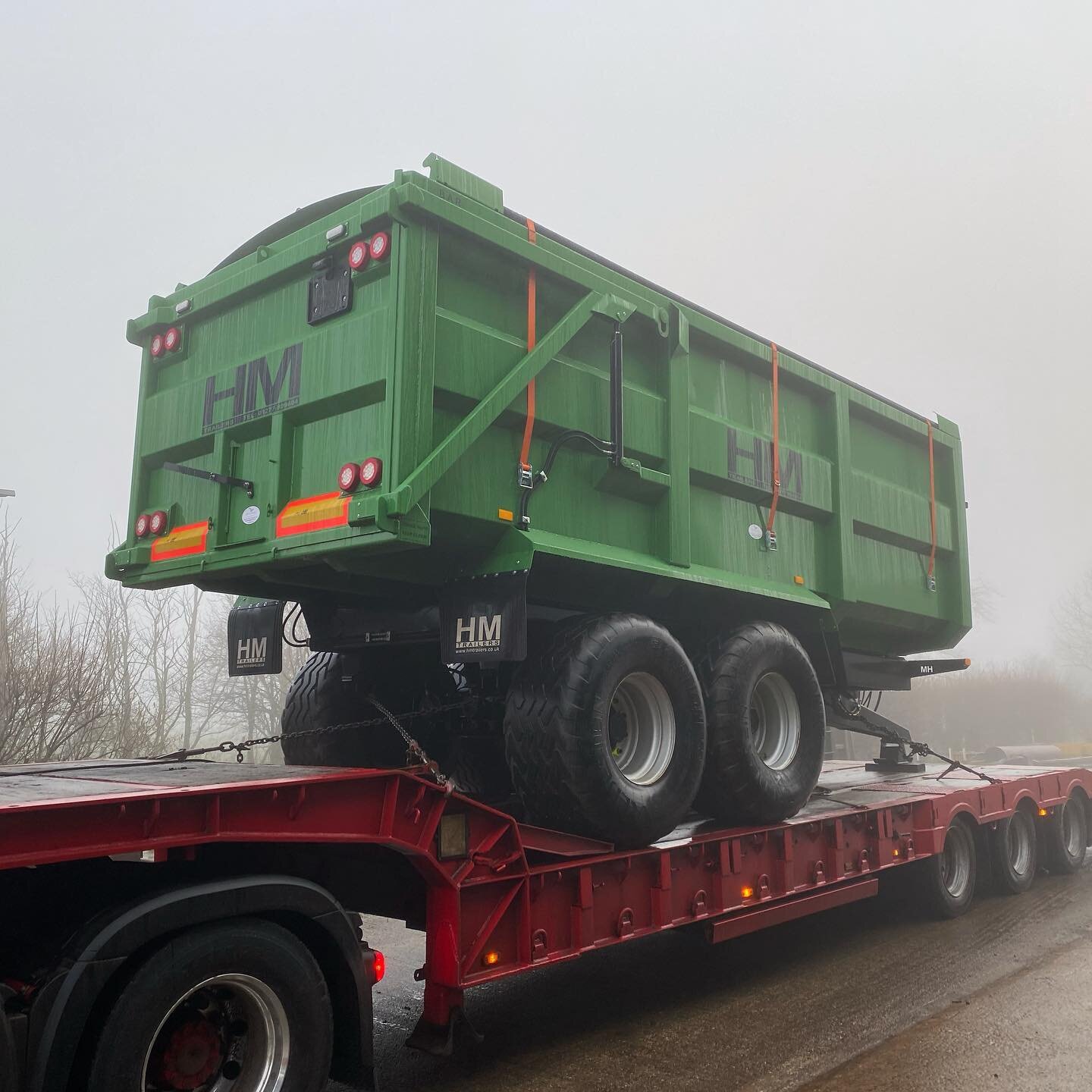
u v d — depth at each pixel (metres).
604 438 4.95
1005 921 6.89
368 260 4.18
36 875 3.09
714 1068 4.11
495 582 4.34
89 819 2.70
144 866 3.10
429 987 3.74
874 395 7.24
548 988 5.32
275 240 4.88
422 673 5.88
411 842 3.62
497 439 4.45
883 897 7.04
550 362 4.70
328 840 3.34
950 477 8.16
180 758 4.60
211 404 4.79
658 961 5.87
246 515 4.47
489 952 3.88
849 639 7.59
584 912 4.23
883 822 6.34
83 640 10.61
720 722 5.15
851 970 5.64
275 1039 3.09
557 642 4.47
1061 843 8.69
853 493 6.83
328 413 4.26
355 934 3.36
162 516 4.88
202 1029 2.99
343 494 4.06
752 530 5.97
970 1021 4.66
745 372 6.07
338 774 3.40
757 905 5.23
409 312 4.04
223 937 2.96
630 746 4.77
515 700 4.45
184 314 5.03
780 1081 3.96
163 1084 2.89
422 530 3.93
